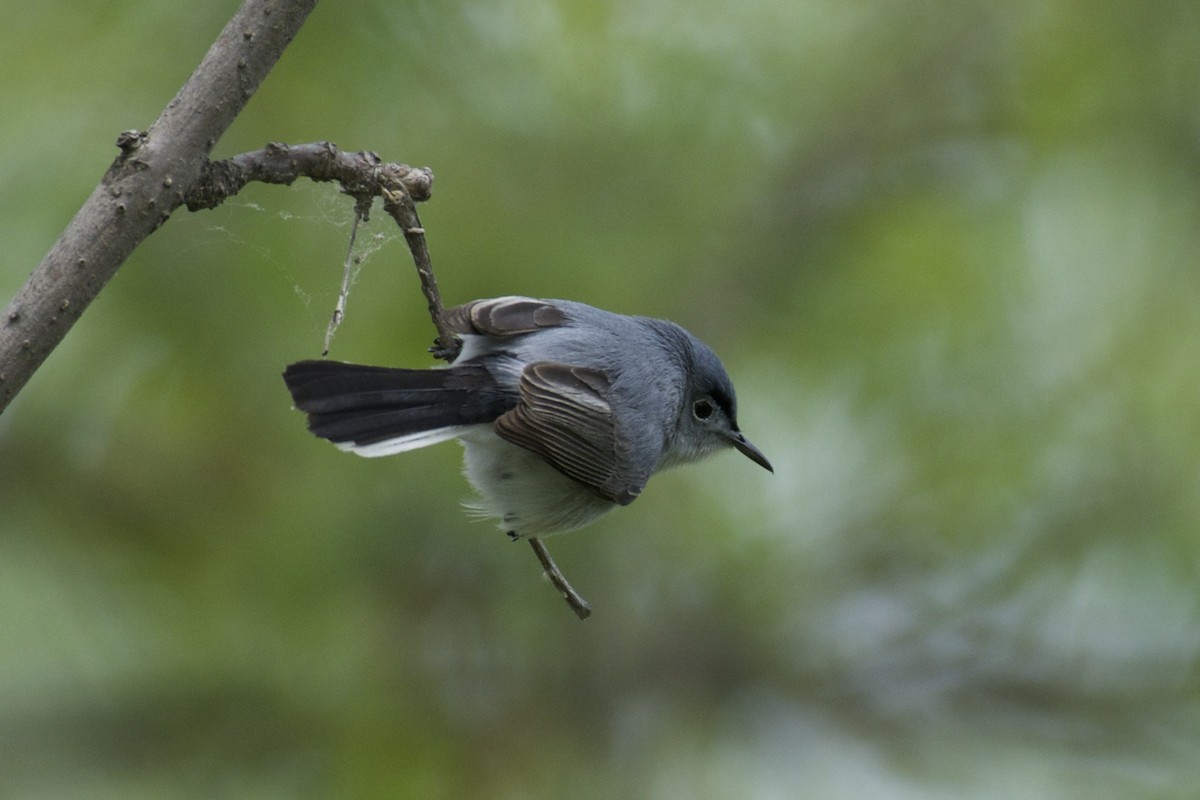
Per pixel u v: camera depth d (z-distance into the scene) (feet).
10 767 33.40
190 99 18.31
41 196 32.32
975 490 38.60
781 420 39.40
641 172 36.78
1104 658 38.45
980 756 37.86
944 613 39.11
